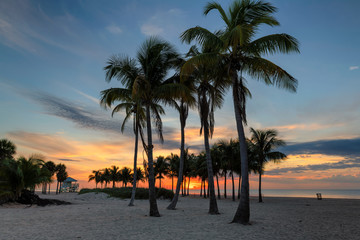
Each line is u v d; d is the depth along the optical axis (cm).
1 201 1770
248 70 1261
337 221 1266
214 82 1416
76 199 3116
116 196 3275
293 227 1046
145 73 1425
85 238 800
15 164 1942
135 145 2161
